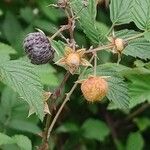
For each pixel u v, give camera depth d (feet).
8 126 0.67
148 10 0.48
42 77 0.59
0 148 0.63
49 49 0.42
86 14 0.46
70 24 0.44
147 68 0.54
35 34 0.42
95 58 0.43
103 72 0.46
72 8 0.45
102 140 0.75
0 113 0.68
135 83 0.57
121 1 0.48
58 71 0.69
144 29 0.47
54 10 0.72
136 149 0.74
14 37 0.75
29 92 0.42
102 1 0.49
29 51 0.41
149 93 0.57
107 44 0.45
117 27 0.66
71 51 0.43
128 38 0.46
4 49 0.66
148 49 0.48
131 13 0.48
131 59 0.65
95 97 0.43
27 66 0.43
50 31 0.67
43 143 0.49
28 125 0.67
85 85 0.43
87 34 0.46
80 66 0.44
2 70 0.43
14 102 0.68
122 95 0.45
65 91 0.69
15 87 0.42
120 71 0.51
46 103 0.45
